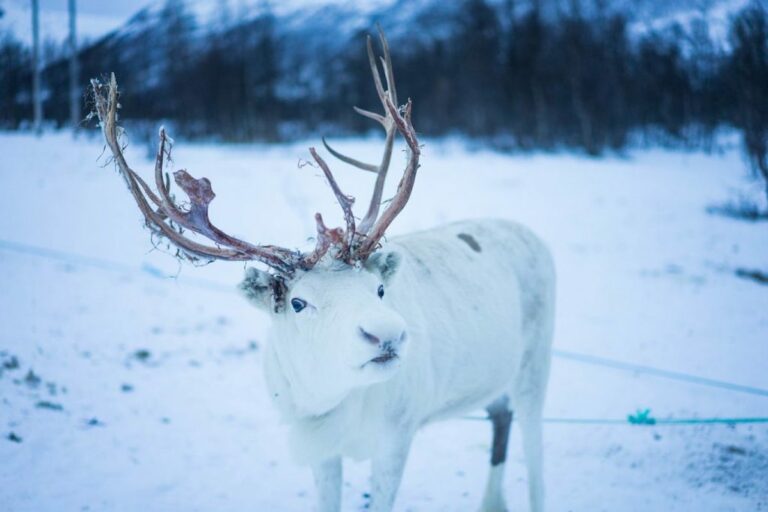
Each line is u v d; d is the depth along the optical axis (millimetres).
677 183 17859
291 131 32344
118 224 11633
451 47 34781
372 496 3406
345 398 3203
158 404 5453
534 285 4398
